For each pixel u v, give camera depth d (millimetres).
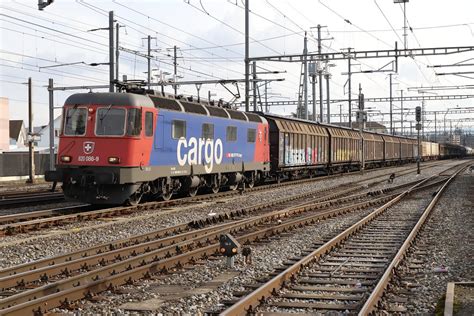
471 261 11555
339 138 48156
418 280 9961
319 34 52625
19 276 9203
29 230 15273
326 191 30906
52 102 39969
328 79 58656
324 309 7996
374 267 10977
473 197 26516
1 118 60281
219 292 8938
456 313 7625
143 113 19688
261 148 31047
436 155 103250
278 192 29281
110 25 32844
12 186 35562
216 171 25594
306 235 15219
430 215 19641
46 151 72188
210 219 17031
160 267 10375
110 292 8812
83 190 19641
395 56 33188
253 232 14633
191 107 23484
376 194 28422
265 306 8078
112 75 32875
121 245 12961
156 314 7770
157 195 22625
